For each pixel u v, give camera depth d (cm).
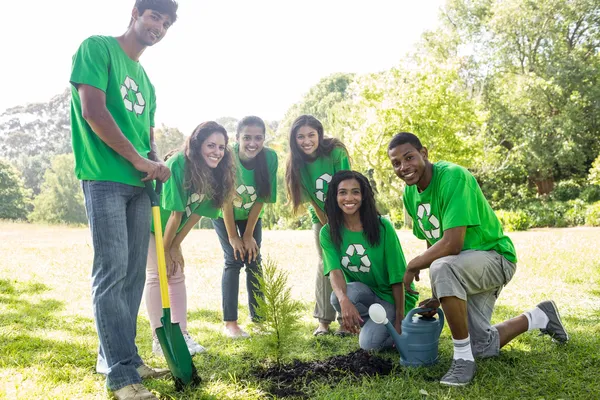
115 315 269
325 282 404
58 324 441
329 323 411
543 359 312
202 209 379
